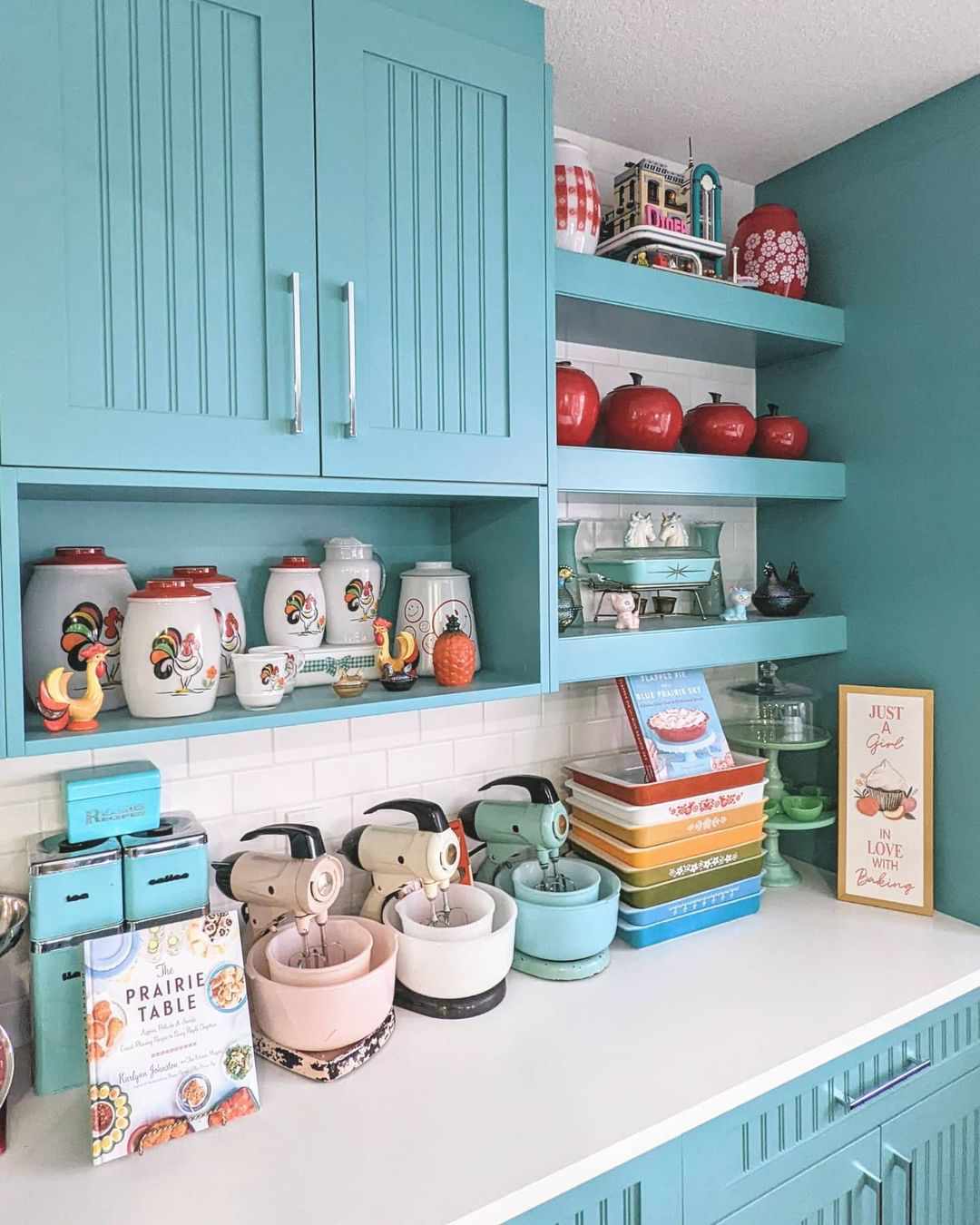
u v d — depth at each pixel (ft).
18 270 3.19
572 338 5.87
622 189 5.59
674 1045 4.13
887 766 5.75
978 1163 5.23
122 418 3.40
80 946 3.96
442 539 5.47
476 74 4.26
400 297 4.08
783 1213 4.19
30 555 4.21
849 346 6.15
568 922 4.74
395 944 4.41
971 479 5.43
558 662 4.81
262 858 4.38
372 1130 3.54
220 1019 3.73
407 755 5.49
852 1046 4.23
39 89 3.21
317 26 3.79
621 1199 3.59
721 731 5.68
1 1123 3.47
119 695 4.03
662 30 4.75
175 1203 3.14
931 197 5.58
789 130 5.95
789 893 6.05
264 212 3.68
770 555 6.88
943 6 4.53
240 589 4.80
